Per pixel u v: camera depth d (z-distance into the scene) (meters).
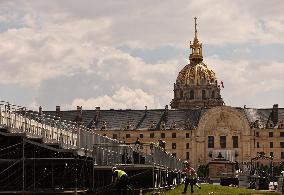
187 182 72.25
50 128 64.38
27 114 62.12
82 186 65.56
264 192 82.38
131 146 78.56
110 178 73.88
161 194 70.81
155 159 76.25
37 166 65.88
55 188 63.31
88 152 65.50
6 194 58.53
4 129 55.81
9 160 56.94
